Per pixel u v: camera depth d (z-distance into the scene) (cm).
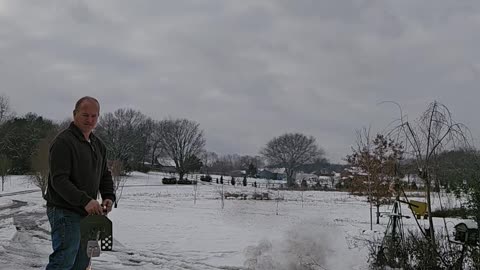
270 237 1063
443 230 816
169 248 914
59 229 429
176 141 8606
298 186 6003
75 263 444
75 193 412
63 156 426
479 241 624
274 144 9950
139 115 9594
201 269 732
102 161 477
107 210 457
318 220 965
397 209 827
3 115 6738
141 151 8794
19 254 801
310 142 9850
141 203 3356
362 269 693
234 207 2947
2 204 2492
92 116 448
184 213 2198
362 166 2077
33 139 6294
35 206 2297
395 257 701
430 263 639
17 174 6300
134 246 927
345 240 895
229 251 889
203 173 9731
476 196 654
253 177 9931
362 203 3650
